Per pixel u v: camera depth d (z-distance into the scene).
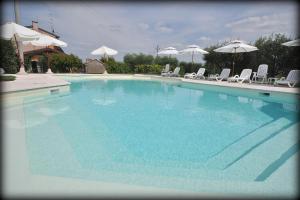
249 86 10.09
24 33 11.15
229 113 6.62
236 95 10.31
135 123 5.40
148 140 4.20
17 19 13.40
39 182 1.94
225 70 13.73
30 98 7.91
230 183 2.52
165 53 19.53
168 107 7.48
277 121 5.54
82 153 3.44
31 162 2.84
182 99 9.21
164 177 2.67
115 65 23.45
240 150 3.72
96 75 19.98
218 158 3.39
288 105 7.82
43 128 4.37
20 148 2.51
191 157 3.43
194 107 7.53
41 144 3.50
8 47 12.97
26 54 22.89
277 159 3.23
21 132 3.27
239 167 3.03
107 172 2.75
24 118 4.68
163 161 3.26
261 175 2.80
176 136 4.48
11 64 13.55
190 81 13.90
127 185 2.00
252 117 6.07
